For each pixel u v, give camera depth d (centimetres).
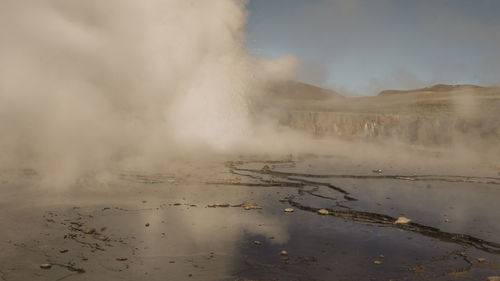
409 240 449
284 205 603
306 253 406
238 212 560
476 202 624
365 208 582
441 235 468
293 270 363
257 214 551
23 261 377
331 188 728
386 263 381
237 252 407
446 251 416
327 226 499
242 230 479
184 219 521
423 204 609
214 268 366
